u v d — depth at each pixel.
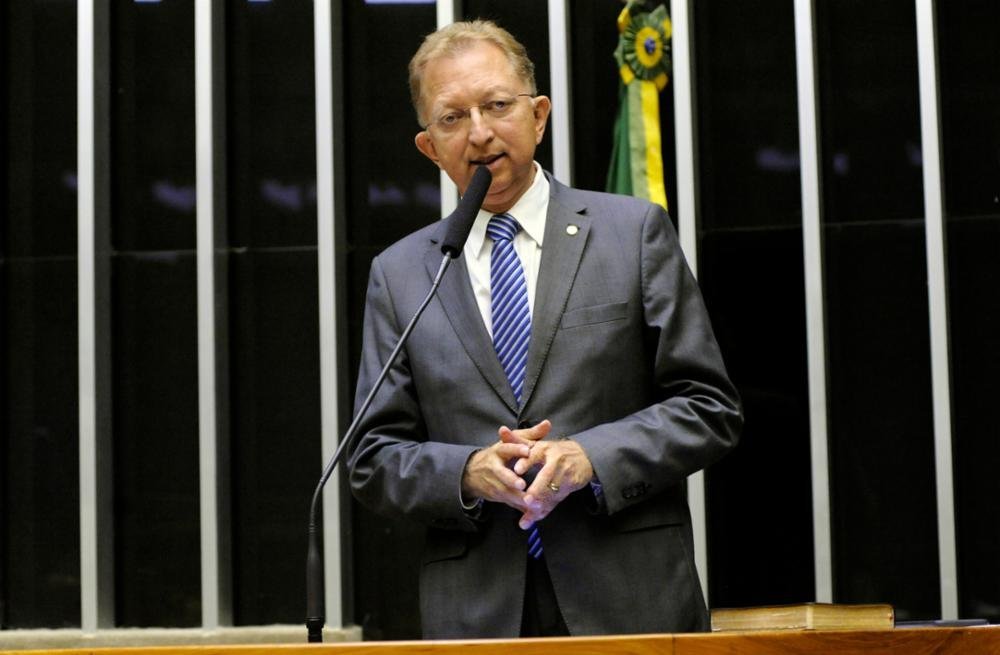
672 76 5.67
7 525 5.78
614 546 3.18
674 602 3.18
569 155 5.59
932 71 5.34
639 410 3.30
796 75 5.60
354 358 5.78
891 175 5.51
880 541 5.41
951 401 5.32
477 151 3.35
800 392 5.49
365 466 3.33
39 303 5.85
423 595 3.28
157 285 5.84
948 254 5.42
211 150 5.69
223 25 5.86
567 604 3.16
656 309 3.30
